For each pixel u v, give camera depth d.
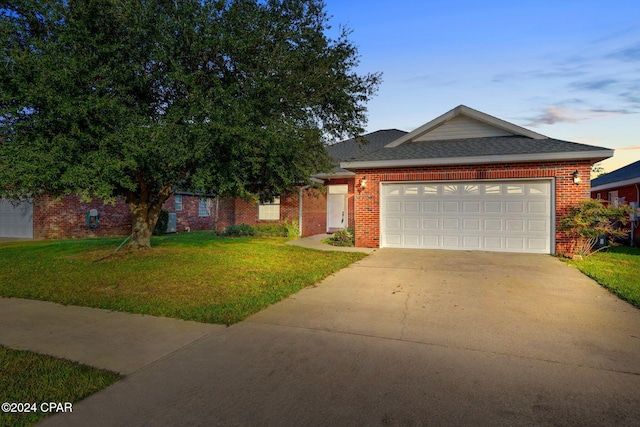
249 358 3.91
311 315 5.39
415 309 5.68
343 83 9.09
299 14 8.69
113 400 3.07
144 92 8.51
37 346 4.21
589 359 3.86
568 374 3.52
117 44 7.27
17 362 3.77
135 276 7.84
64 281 7.42
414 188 12.47
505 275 8.11
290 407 2.96
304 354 4.01
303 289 7.00
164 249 11.34
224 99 7.45
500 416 2.83
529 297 6.33
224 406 2.98
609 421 2.76
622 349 4.12
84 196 7.03
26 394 3.14
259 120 7.96
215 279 7.66
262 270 8.66
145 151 6.88
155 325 4.96
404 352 4.05
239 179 8.65
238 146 7.37
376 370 3.62
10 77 6.43
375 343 4.32
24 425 2.71
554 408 2.94
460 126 13.52
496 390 3.22
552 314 5.39
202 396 3.13
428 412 2.88
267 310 5.64
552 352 4.05
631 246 13.83
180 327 4.88
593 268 8.62
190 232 22.52
